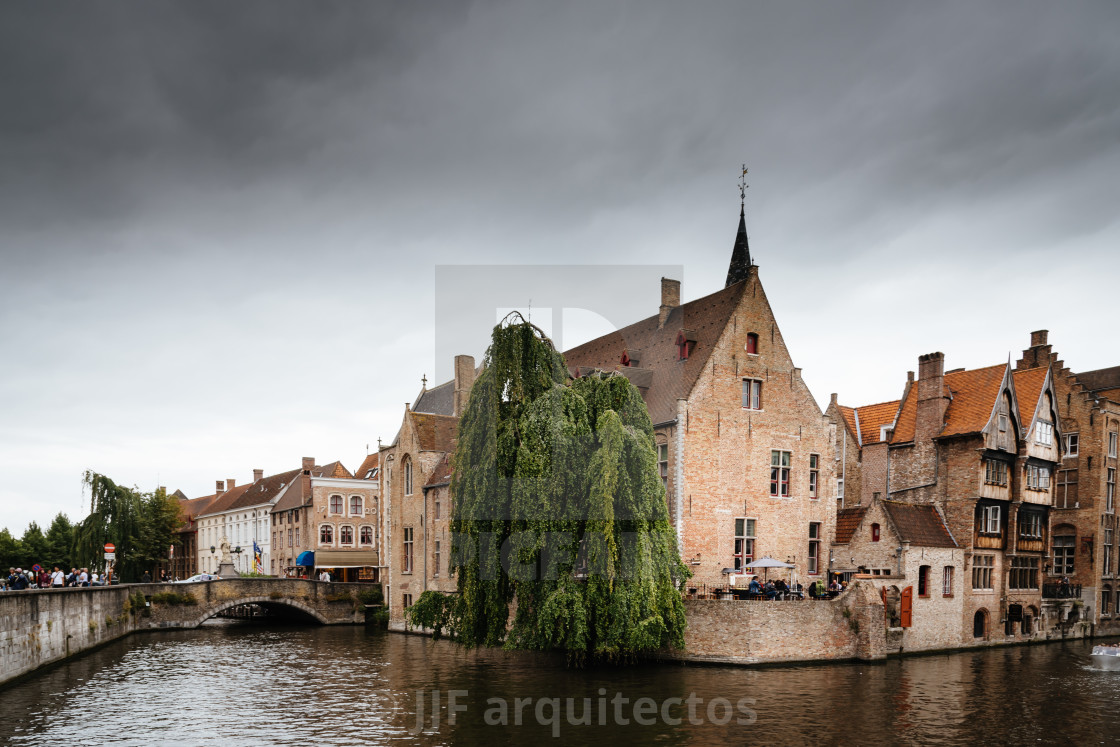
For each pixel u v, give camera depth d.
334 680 29.27
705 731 21.08
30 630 30.83
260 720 22.92
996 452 39.16
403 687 27.45
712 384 36.69
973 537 38.41
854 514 40.34
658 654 31.86
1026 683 27.95
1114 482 49.59
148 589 49.88
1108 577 48.75
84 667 33.34
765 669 29.75
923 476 40.88
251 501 81.69
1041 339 51.12
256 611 63.59
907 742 20.25
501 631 27.33
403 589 50.56
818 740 20.34
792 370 39.28
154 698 26.30
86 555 58.38
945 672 30.09
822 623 31.61
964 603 37.94
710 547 35.81
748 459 37.38
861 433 45.88
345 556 68.81
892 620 34.62
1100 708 23.94
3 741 20.89
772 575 37.44
